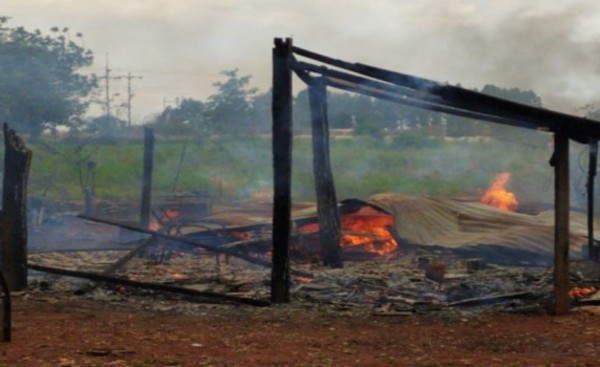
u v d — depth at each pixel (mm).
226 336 10453
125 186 42031
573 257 18719
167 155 50250
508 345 9891
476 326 11250
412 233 21750
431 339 10336
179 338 10203
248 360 8812
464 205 23672
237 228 20844
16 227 14258
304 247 20125
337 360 8891
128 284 13852
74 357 8820
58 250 20500
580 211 23781
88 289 14273
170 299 13883
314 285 15008
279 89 13656
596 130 12102
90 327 10922
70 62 37125
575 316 11914
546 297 13180
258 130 58281
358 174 50938
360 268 18500
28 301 13297
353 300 13664
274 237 13516
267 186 43531
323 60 13852
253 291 14570
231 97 58219
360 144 63156
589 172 16922
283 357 9039
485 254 19953
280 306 13141
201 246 17344
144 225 22797
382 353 9375
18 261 14289
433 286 14984
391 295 14117
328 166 19000
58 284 15180
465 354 9328
